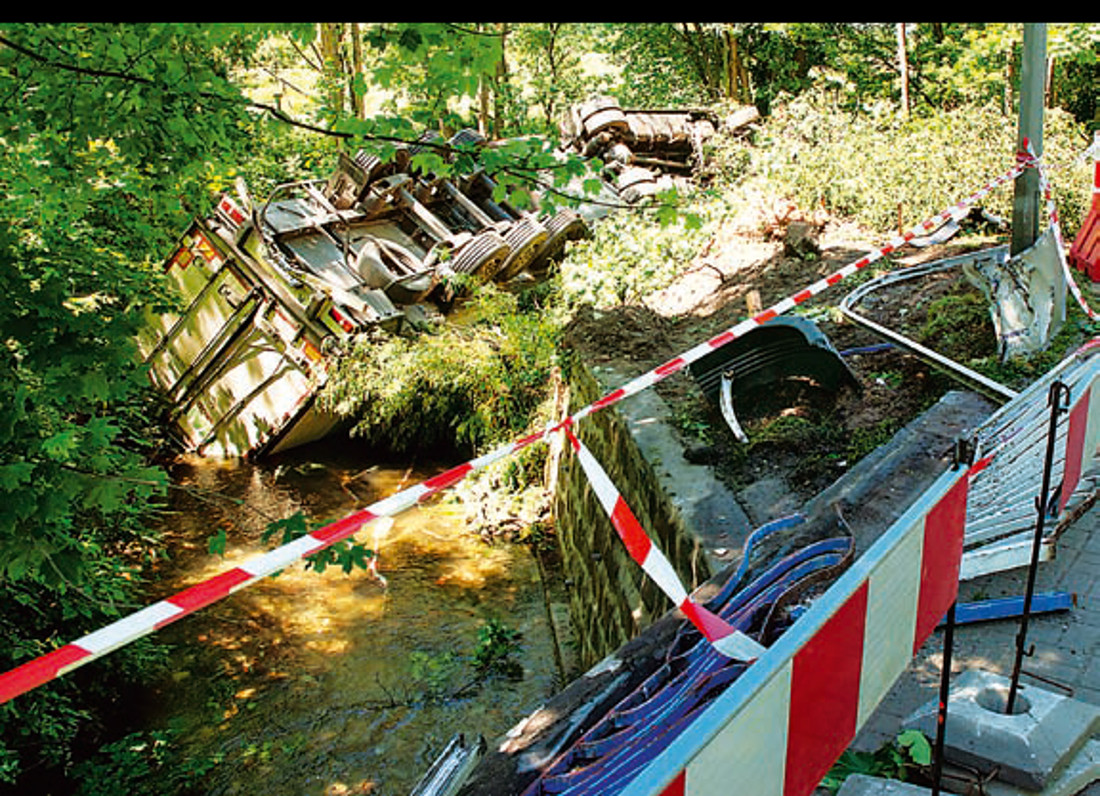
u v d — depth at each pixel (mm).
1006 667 4422
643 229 12617
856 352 8805
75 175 6828
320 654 9062
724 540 6215
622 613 7719
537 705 8273
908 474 5539
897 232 12352
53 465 5254
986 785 3445
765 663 1923
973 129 13336
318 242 12922
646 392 9055
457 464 13125
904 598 2400
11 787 7281
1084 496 5617
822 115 15164
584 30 24594
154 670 8836
